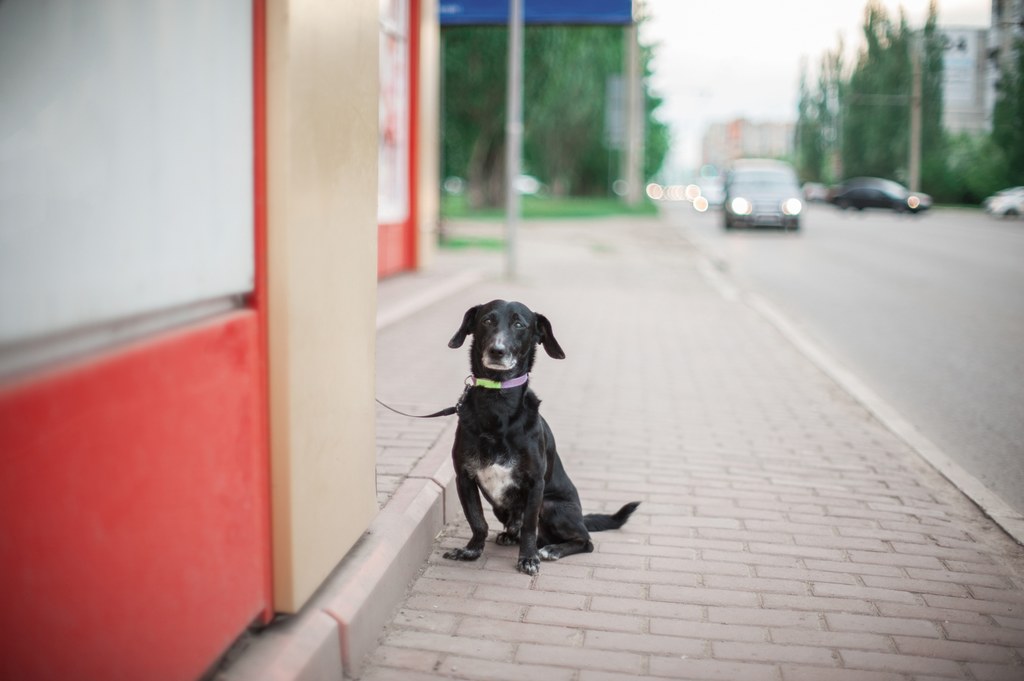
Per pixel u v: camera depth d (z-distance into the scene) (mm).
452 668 3230
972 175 47281
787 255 21750
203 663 2512
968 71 24391
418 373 8000
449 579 4020
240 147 2680
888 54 40781
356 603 3260
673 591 3949
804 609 3807
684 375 8781
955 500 5352
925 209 42844
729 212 29562
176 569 2348
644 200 59031
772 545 4539
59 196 1865
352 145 3402
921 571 4262
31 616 1819
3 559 1733
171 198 2301
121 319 2107
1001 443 6648
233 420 2643
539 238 26031
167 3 2252
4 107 1708
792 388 8320
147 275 2203
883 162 50656
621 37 47938
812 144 75812
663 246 24250
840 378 8664
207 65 2465
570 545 4328
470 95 32000
